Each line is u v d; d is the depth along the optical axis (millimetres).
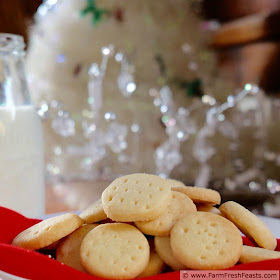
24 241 430
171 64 1188
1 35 575
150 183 451
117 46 1109
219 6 1166
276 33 1049
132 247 417
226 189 896
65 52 1043
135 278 408
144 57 1153
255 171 1122
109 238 424
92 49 1078
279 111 1116
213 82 1218
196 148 1035
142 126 1153
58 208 629
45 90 1026
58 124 782
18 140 570
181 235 419
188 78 1207
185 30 1193
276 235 478
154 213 427
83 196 676
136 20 1130
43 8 977
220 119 1102
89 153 1005
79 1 1047
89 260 408
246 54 1140
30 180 580
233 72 1183
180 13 1183
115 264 405
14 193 567
